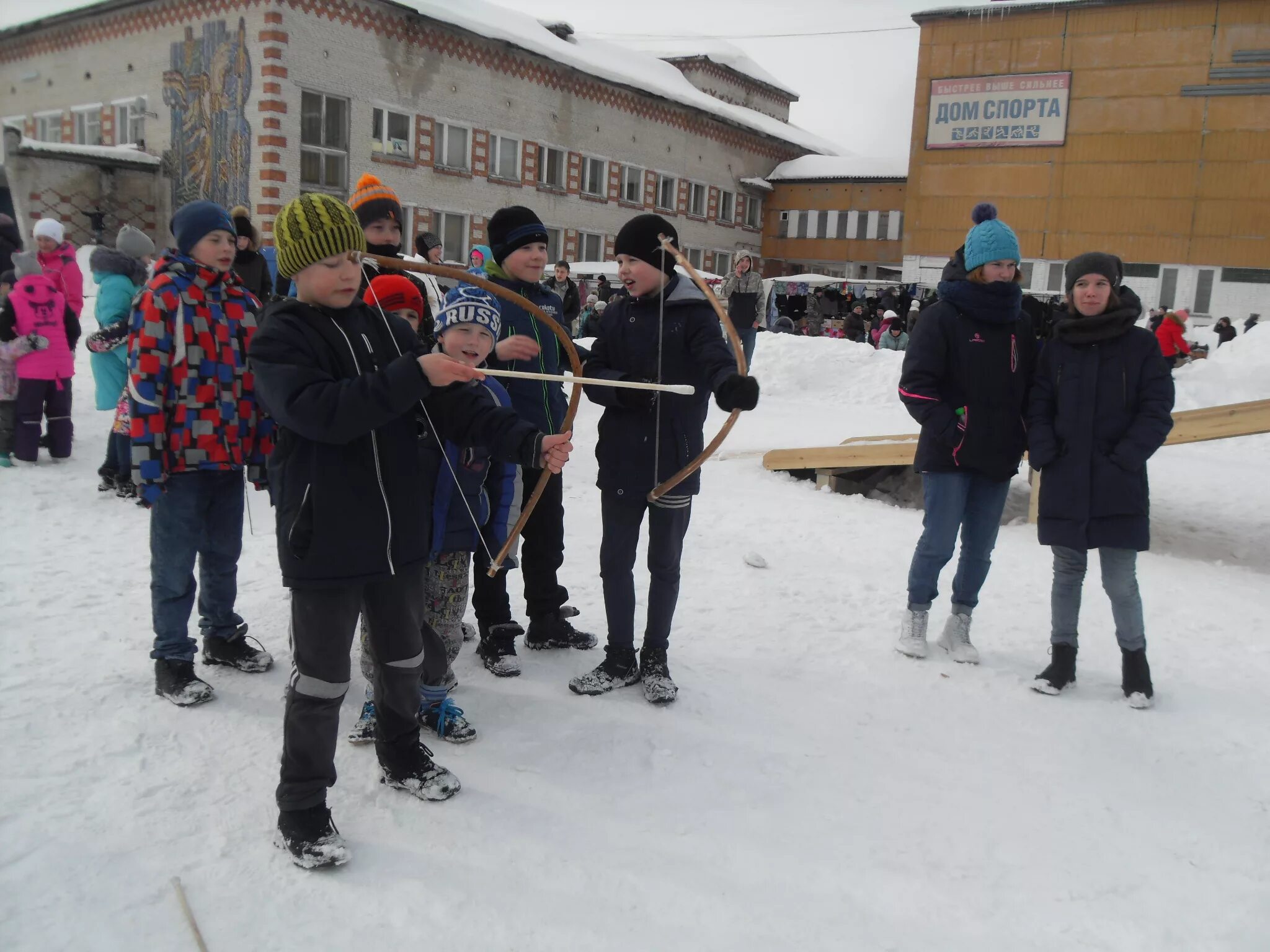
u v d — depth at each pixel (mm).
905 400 4141
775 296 26906
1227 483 9203
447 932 2314
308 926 2305
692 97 34406
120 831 2627
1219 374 14812
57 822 2641
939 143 32188
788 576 5336
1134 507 3705
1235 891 2607
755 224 40656
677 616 4625
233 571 3723
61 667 3621
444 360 2391
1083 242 30797
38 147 21703
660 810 2900
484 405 2795
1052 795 3088
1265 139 28281
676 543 3646
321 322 2549
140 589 4535
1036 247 31438
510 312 3834
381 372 2385
